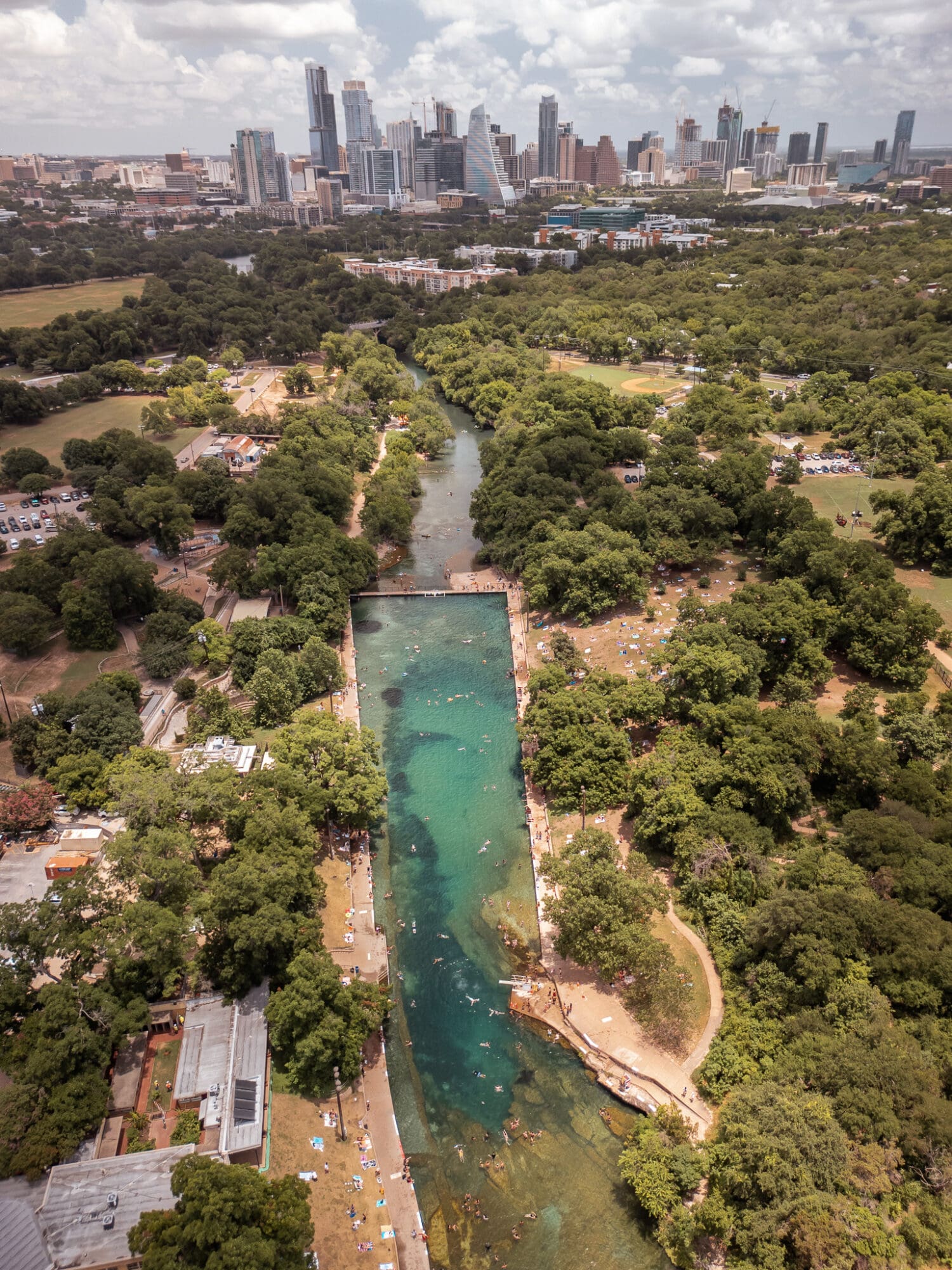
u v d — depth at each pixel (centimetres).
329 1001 10662
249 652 18612
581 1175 9988
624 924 11644
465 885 14212
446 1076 11181
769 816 13775
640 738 16712
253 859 12056
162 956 10812
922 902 11531
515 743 17588
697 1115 10206
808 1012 10412
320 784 14700
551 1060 11338
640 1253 9206
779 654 18075
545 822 15188
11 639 18550
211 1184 8050
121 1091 10119
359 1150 9956
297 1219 8131
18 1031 10275
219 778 13675
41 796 14400
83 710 15825
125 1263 8219
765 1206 8700
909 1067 9369
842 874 11969
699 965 12025
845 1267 7794
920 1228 8125
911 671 17625
